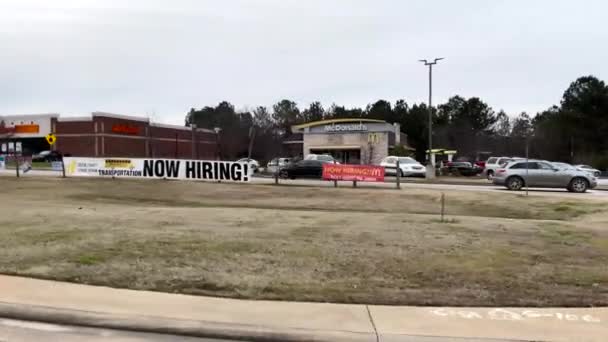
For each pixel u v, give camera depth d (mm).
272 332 5285
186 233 10820
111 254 8664
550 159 80062
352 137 66750
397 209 19844
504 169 27625
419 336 5195
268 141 92875
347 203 21531
